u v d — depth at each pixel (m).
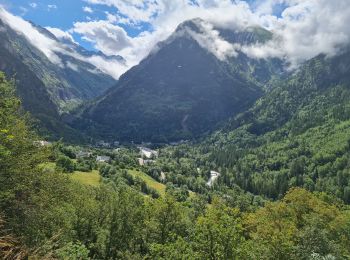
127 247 71.31
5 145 29.12
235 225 47.66
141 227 72.50
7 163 29.41
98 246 69.81
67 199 41.62
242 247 45.97
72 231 61.56
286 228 71.25
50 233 35.03
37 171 35.03
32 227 30.20
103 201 75.38
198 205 129.12
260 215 86.00
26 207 30.70
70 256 29.89
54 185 37.75
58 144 44.59
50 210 35.38
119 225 71.19
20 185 30.14
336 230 75.50
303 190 90.00
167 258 48.16
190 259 45.59
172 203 71.12
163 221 70.06
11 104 35.34
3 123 30.75
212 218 49.66
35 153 36.12
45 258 19.09
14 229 28.22
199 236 47.09
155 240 70.50
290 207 85.88
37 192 34.34
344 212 98.94
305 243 62.53
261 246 52.88
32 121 40.06
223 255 45.09
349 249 71.75
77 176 156.00
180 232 70.94
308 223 76.88
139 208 74.62
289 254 53.72
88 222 69.00
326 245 62.12
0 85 36.34
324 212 82.19
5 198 28.14
